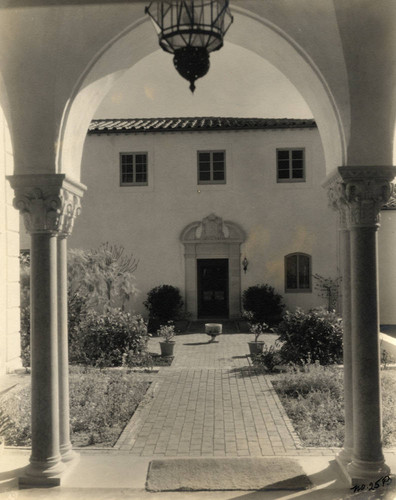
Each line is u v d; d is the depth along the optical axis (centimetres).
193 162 2016
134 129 1977
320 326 1136
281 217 2005
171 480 545
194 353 1385
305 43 525
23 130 535
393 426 716
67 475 553
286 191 2002
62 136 543
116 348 1185
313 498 500
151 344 1555
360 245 532
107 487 526
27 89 526
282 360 1136
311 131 1992
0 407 800
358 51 514
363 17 502
